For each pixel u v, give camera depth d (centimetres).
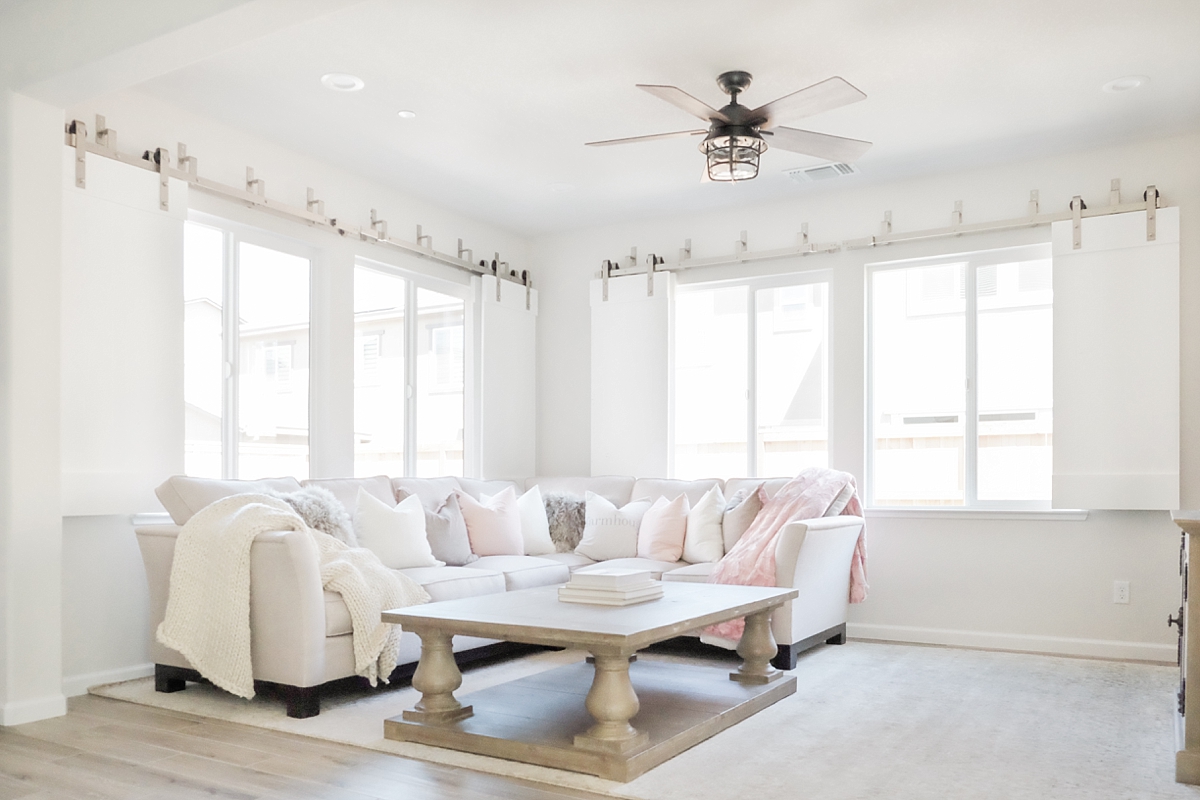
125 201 407
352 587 364
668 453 616
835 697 384
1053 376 493
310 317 515
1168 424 468
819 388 578
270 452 489
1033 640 495
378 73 400
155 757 300
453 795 265
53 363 356
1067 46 374
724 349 611
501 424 639
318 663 349
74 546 392
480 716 329
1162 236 473
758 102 429
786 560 443
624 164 521
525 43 371
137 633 415
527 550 537
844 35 362
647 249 636
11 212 344
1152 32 362
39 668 348
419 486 520
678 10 343
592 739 288
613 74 400
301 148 495
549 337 673
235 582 354
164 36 305
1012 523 506
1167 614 470
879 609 536
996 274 530
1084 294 488
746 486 546
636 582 350
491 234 651
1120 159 491
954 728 337
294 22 296
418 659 400
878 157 507
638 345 627
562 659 463
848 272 562
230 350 467
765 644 390
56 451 356
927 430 545
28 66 342
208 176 452
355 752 306
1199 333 470
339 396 522
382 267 560
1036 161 512
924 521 528
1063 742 320
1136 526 479
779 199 587
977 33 362
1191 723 279
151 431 416
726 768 290
